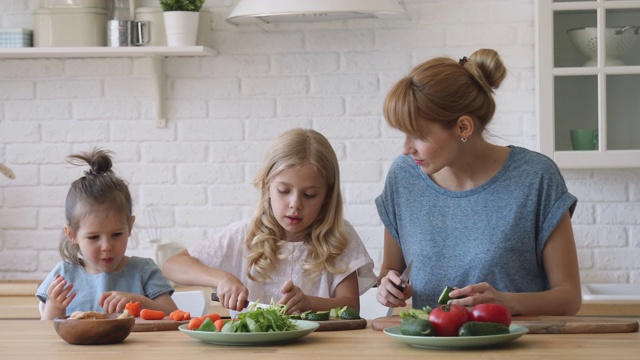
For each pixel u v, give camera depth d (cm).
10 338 194
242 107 370
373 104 364
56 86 376
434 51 361
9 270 376
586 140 333
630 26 331
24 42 357
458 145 211
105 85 374
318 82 366
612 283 355
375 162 365
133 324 186
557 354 159
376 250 365
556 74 333
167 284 263
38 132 376
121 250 258
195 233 372
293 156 237
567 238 216
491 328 167
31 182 377
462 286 220
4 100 377
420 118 204
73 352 172
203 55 365
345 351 167
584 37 332
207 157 371
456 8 359
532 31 357
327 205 249
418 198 229
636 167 336
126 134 374
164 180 373
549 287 221
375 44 363
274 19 350
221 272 234
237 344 177
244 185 370
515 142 358
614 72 331
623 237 356
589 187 357
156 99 368
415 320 171
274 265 251
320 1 321
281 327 181
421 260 225
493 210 219
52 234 377
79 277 262
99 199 253
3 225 377
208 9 365
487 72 214
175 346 177
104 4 361
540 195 217
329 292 250
